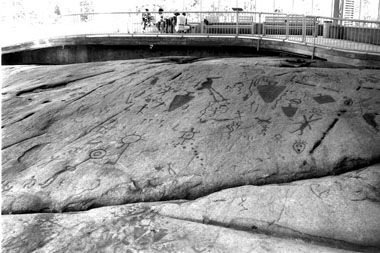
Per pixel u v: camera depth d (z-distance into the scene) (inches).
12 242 173.2
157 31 767.7
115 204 209.0
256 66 342.6
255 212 184.9
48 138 278.7
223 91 300.7
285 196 193.5
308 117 258.2
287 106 272.1
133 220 187.9
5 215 200.8
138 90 326.0
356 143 230.4
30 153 261.9
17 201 212.8
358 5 754.8
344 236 167.3
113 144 257.6
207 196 202.5
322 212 180.2
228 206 191.3
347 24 703.1
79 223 187.9
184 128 262.7
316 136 239.0
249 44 560.7
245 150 234.5
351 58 424.8
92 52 660.7
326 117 255.9
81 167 236.1
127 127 275.9
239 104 281.1
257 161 225.3
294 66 366.3
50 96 354.9
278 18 738.8
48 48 682.2
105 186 217.8
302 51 485.1
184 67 354.6
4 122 311.3
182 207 195.5
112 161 238.8
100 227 182.7
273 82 304.0
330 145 231.0
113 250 164.1
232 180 214.7
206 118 270.1
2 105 350.6
